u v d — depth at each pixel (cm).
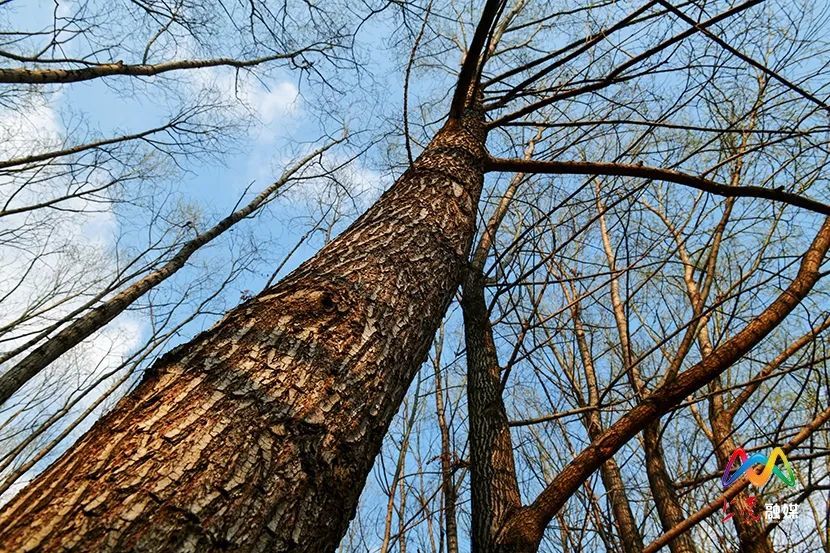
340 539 103
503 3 272
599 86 312
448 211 211
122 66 402
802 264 226
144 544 74
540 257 367
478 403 301
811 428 238
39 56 400
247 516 84
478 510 249
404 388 140
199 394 100
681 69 315
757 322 204
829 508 271
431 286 171
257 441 95
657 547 205
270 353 115
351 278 150
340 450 106
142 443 88
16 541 70
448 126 296
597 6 364
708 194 342
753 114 373
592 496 307
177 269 399
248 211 471
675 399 192
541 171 279
